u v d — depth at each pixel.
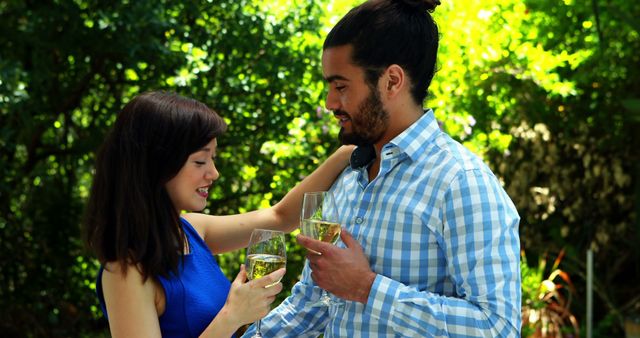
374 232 1.94
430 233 1.88
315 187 2.37
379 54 1.88
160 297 2.00
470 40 5.70
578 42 6.87
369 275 1.84
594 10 6.30
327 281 1.87
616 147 7.04
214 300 2.09
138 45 5.20
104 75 6.07
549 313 6.42
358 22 1.90
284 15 5.48
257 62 5.46
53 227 6.14
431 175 1.90
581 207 7.13
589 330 6.13
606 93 7.09
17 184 6.08
